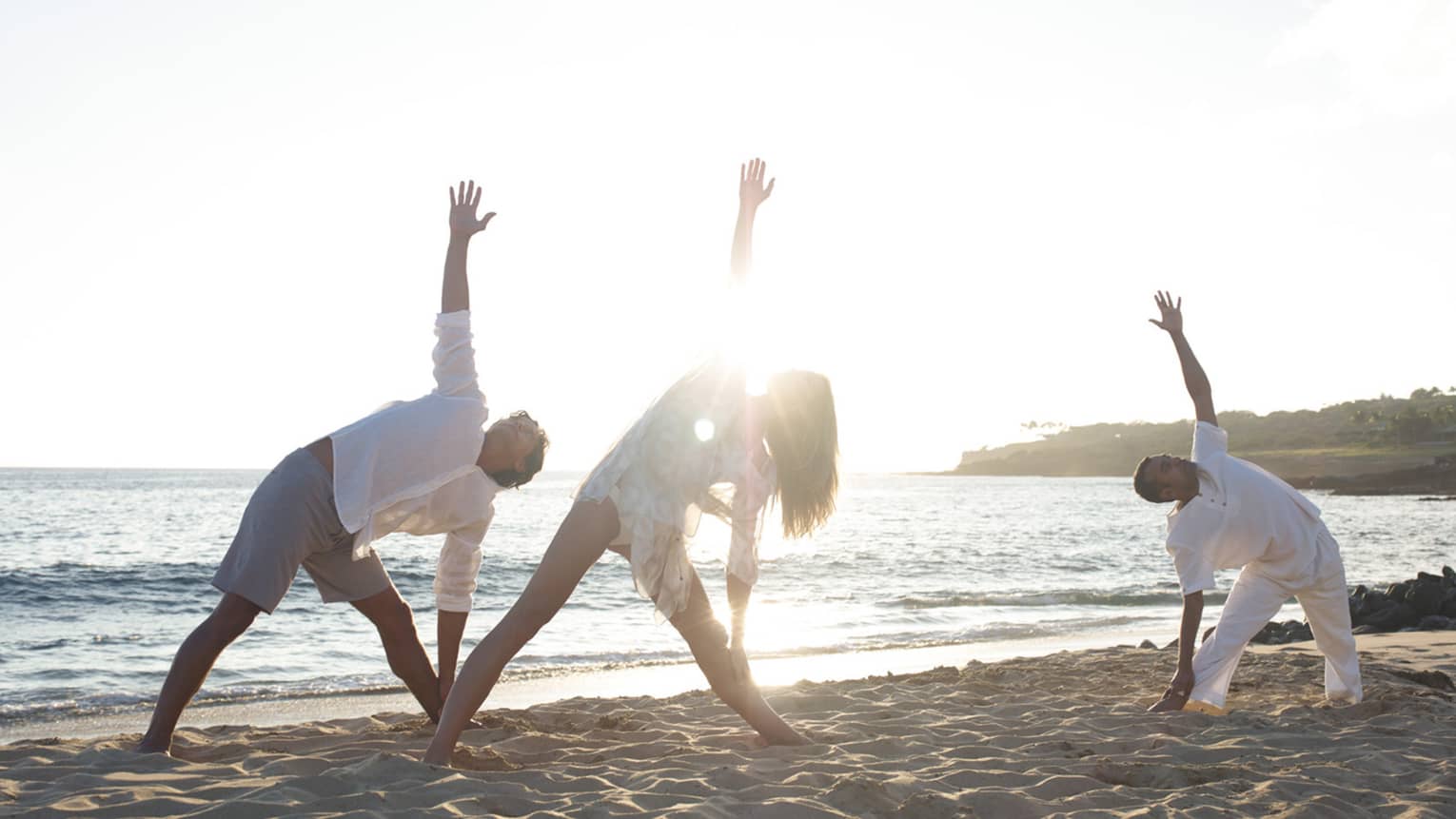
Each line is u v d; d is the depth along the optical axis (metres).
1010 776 3.63
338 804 2.96
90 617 14.40
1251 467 5.16
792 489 3.70
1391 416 181.25
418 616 13.34
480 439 4.05
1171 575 23.23
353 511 3.78
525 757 3.99
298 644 10.94
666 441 3.57
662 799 3.16
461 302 4.11
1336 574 5.17
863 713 5.17
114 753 3.66
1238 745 4.29
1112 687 6.53
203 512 49.66
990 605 16.73
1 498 64.88
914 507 76.38
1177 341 5.29
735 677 4.10
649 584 3.56
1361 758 3.98
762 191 3.77
